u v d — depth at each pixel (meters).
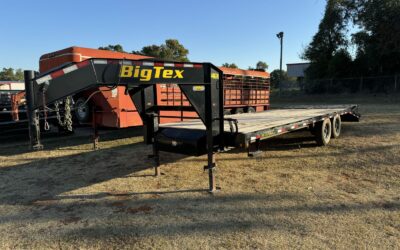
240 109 12.53
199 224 3.47
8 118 9.95
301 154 6.73
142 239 3.16
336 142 7.94
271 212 3.75
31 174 5.60
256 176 5.21
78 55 7.73
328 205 3.92
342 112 9.06
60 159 6.70
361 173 5.28
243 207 3.92
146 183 4.95
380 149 6.93
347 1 35.44
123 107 8.40
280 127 5.59
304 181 4.90
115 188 4.75
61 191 4.67
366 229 3.28
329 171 5.44
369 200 4.07
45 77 3.79
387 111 15.88
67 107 5.84
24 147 8.06
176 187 4.73
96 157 6.84
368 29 32.00
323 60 39.72
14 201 4.30
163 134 5.09
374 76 32.47
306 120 6.66
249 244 3.02
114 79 3.76
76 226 3.50
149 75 3.97
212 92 4.41
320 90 35.03
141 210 3.90
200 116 4.37
